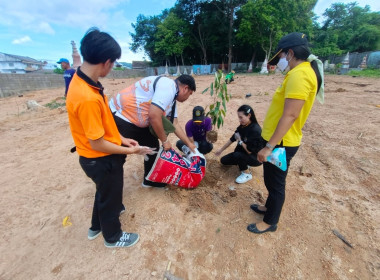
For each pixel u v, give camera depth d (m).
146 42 38.16
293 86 1.49
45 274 1.79
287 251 1.91
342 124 4.83
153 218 2.32
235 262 1.84
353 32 31.62
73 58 11.16
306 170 3.06
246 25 25.45
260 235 2.07
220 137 4.37
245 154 2.81
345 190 2.61
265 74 23.53
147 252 1.95
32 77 13.98
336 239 1.99
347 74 17.83
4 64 44.72
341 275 1.69
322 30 33.06
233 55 36.41
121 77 27.95
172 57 37.78
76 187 2.93
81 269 1.82
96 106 1.38
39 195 2.78
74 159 3.77
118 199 1.80
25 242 2.09
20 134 5.24
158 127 2.14
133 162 3.52
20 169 3.45
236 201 2.54
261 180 2.95
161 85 2.06
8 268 1.84
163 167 2.45
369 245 1.91
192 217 2.32
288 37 1.61
